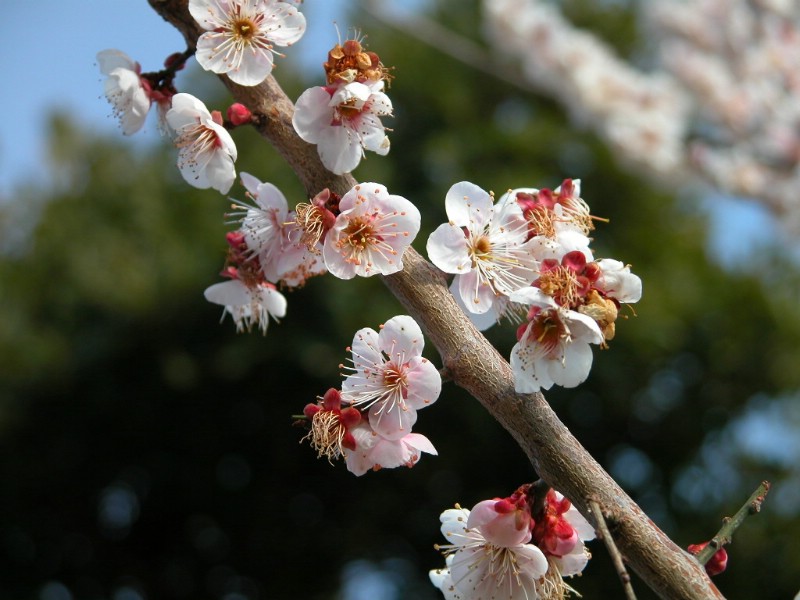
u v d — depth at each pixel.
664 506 9.05
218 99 9.78
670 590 1.45
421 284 1.71
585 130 9.77
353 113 1.84
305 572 9.05
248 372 8.74
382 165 9.52
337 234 1.75
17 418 9.12
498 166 10.05
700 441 9.16
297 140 1.87
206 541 9.27
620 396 8.80
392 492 8.82
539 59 7.19
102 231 9.70
